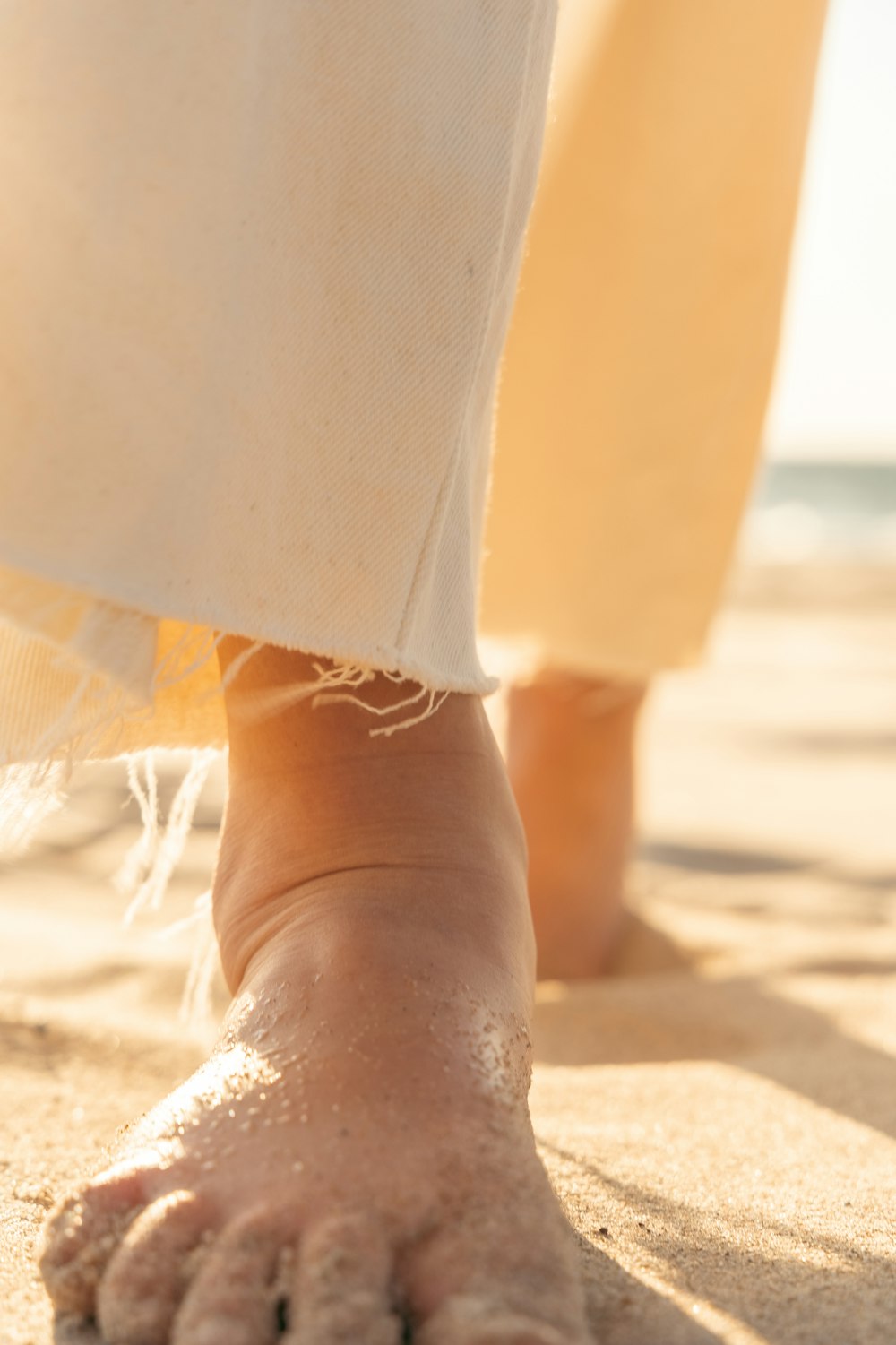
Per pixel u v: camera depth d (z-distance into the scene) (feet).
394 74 1.68
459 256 1.71
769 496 51.65
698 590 2.82
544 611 2.80
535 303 2.77
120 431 1.59
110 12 1.62
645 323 2.74
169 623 1.76
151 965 2.86
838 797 5.57
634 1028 2.63
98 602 1.58
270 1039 1.71
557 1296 1.52
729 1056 2.52
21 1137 1.94
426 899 1.80
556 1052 2.53
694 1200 1.81
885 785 5.80
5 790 1.70
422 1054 1.67
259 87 1.63
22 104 1.61
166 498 1.60
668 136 2.71
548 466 2.78
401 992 1.72
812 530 35.88
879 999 2.76
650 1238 1.71
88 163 1.61
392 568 1.69
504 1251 1.53
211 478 1.61
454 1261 1.53
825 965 3.10
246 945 1.85
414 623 1.71
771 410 2.80
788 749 6.64
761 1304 1.60
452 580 1.75
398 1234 1.55
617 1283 1.63
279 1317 1.52
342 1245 1.53
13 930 3.11
